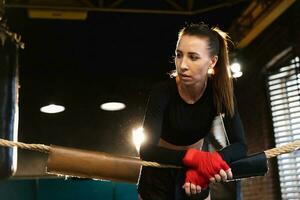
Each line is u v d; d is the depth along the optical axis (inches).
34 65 340.8
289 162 259.3
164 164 82.4
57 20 330.3
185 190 81.4
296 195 255.8
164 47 341.1
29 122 330.0
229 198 108.0
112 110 334.0
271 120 272.5
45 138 327.6
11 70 133.0
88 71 346.0
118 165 81.4
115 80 345.1
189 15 313.9
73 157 80.1
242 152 83.4
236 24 280.4
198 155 80.5
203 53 82.0
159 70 344.5
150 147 82.8
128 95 341.7
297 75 258.4
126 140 331.9
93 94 342.0
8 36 133.1
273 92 273.6
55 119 333.1
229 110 86.3
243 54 287.9
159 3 289.7
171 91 87.0
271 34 265.3
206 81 86.4
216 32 87.0
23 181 296.8
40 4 275.9
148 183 92.9
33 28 332.5
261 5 251.6
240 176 83.2
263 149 273.4
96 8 281.9
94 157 80.9
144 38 341.7
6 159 125.6
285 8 241.3
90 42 344.5
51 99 336.8
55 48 343.3
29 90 336.2
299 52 244.1
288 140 263.4
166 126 88.6
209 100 87.5
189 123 87.4
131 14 329.1
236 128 86.4
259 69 280.1
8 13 313.9
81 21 333.4
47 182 298.5
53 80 341.4
